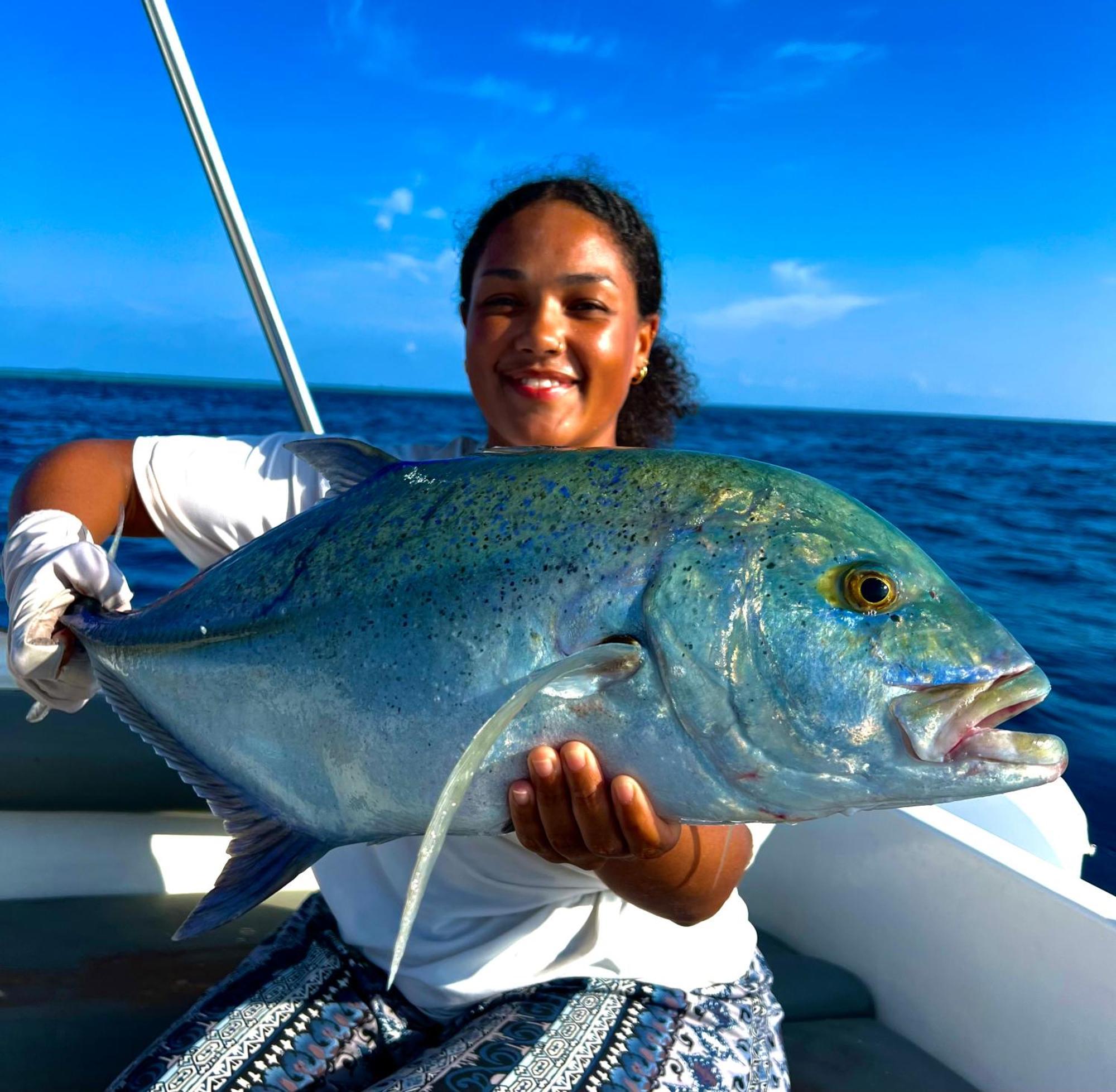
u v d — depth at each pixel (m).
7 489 12.61
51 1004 1.95
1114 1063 1.69
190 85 2.86
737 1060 1.54
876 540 1.31
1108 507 17.77
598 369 1.93
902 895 2.13
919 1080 1.94
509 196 1.99
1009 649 1.23
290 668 1.48
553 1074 1.41
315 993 1.66
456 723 1.35
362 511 1.52
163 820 2.51
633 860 1.41
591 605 1.31
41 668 1.69
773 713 1.25
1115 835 3.85
